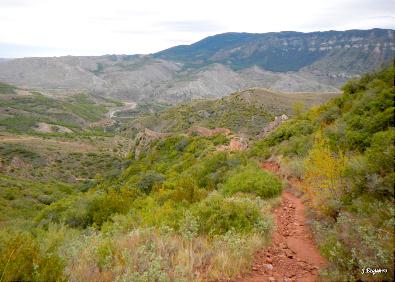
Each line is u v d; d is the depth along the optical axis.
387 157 8.33
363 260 5.61
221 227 8.44
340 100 26.62
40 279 4.66
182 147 45.16
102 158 117.06
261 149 28.53
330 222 8.84
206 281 5.71
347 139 14.80
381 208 6.80
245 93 134.62
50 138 157.25
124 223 10.77
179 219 9.16
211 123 91.25
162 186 23.56
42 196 55.25
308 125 27.05
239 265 6.31
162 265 5.85
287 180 16.75
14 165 94.31
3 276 4.53
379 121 14.56
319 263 6.96
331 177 9.52
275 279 6.13
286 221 10.42
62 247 7.13
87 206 16.80
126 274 5.23
